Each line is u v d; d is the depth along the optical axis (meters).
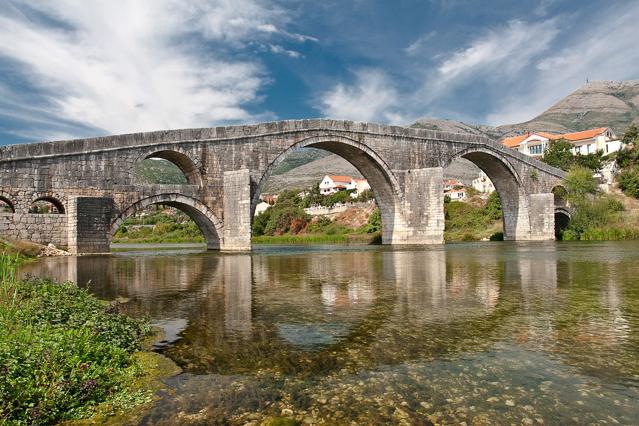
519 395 5.80
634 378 6.35
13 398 5.32
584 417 5.19
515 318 10.07
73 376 5.93
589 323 9.55
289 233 87.50
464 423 5.06
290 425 5.06
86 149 30.75
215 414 5.38
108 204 30.98
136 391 6.07
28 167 29.02
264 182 37.34
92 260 27.09
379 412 5.36
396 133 44.12
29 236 29.17
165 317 10.54
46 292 11.89
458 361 7.14
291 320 10.09
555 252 31.55
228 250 35.75
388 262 24.88
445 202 77.00
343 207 89.88
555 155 81.56
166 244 67.94
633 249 34.06
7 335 7.21
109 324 8.70
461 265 22.48
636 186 67.06
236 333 8.98
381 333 8.87
